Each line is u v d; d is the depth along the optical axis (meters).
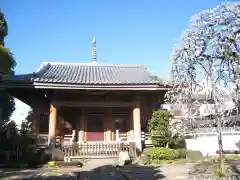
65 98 17.50
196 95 8.89
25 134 16.67
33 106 18.36
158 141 15.37
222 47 7.52
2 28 13.99
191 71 8.41
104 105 17.59
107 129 18.72
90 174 10.95
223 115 8.70
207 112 9.23
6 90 16.78
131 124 18.59
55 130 16.42
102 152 15.88
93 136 18.61
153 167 12.54
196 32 7.98
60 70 19.80
